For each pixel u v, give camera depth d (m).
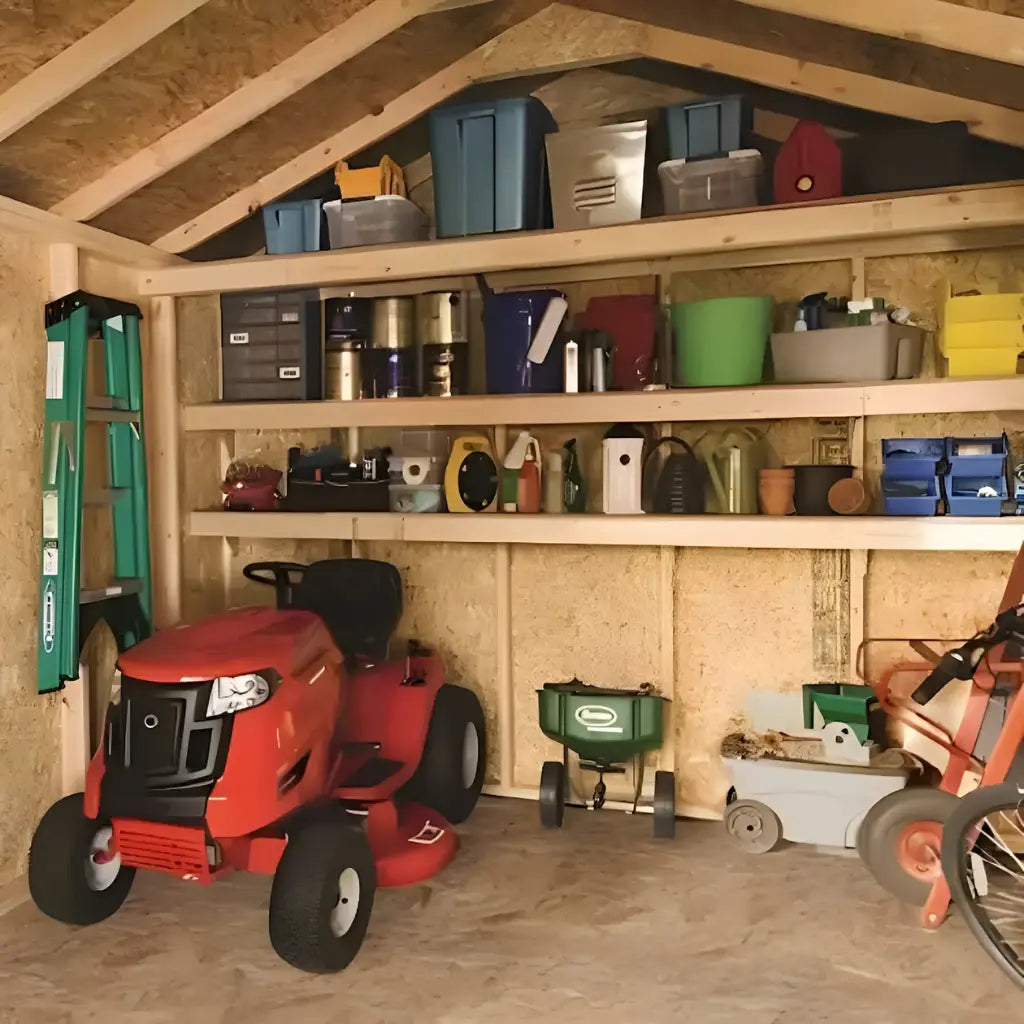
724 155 2.90
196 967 2.27
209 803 2.17
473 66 3.33
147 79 2.62
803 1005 2.09
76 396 2.76
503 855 2.89
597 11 3.19
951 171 2.78
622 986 2.17
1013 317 2.69
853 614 3.04
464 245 3.07
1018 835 2.82
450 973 2.23
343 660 2.77
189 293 3.34
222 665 2.25
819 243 2.92
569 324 3.36
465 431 3.45
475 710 3.27
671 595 3.22
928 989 2.15
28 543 2.80
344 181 3.21
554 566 3.37
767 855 2.89
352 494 3.34
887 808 2.55
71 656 2.72
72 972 2.25
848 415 2.80
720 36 2.99
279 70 2.77
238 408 3.39
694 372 2.98
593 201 3.01
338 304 3.31
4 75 2.41
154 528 3.43
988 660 2.47
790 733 2.96
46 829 2.40
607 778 3.34
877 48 2.72
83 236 2.93
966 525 2.71
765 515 2.97
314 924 2.13
